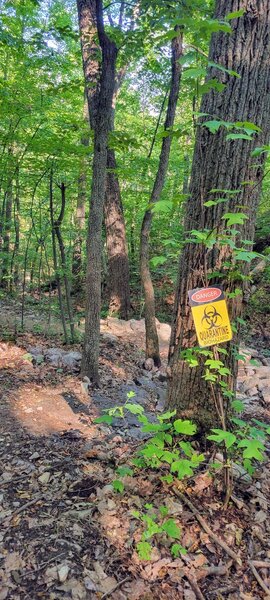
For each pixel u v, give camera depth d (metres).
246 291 2.29
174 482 2.23
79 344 5.46
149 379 4.89
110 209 8.26
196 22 1.60
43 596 1.63
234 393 2.34
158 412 3.82
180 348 2.45
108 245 8.43
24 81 5.35
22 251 6.57
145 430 1.86
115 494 2.21
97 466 2.56
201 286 2.28
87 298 4.20
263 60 2.12
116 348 5.88
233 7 2.10
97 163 4.05
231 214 1.76
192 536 1.94
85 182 7.05
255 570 1.81
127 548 1.89
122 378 4.70
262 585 1.73
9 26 7.20
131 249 11.55
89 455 2.67
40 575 1.72
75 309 8.41
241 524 2.04
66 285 5.50
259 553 1.90
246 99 2.12
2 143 5.20
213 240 1.85
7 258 6.17
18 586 1.67
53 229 5.26
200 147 2.27
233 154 2.16
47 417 3.31
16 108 5.09
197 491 2.19
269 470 2.50
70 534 1.95
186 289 2.38
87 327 4.22
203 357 2.36
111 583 1.71
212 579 1.76
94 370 4.26
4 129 5.87
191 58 1.73
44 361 4.59
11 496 2.25
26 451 2.74
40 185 6.29
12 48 5.25
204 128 2.23
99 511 2.10
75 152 4.77
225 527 2.01
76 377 4.26
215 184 2.20
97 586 1.69
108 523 2.03
